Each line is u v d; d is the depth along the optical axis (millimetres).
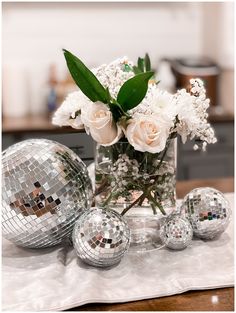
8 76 2150
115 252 692
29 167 741
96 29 2381
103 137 684
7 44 2301
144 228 773
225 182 1205
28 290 664
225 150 2115
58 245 812
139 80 667
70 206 750
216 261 745
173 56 2488
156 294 650
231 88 2266
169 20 2451
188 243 771
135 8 2402
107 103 701
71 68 687
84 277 691
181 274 705
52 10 2320
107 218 701
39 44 2330
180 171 2061
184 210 819
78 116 750
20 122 2037
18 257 769
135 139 679
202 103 743
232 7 2301
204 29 2486
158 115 691
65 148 804
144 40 2445
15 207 733
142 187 745
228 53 2299
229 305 632
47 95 2262
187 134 734
